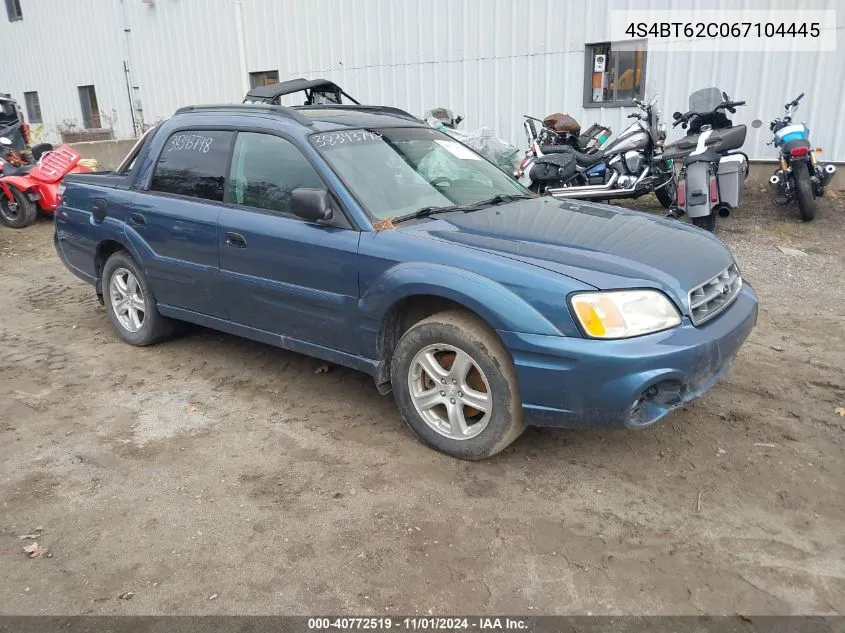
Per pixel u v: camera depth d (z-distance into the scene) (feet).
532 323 10.13
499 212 13.03
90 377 15.53
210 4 49.11
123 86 58.95
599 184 28.22
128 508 10.60
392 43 39.88
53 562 9.43
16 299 22.00
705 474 11.13
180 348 17.17
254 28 46.85
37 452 12.28
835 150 29.01
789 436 12.16
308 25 43.55
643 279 10.27
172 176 15.39
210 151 14.66
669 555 9.29
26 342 17.84
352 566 9.23
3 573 9.22
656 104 29.48
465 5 36.55
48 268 26.23
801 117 29.32
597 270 10.35
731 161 23.18
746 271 21.68
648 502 10.46
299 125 13.43
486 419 11.09
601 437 12.35
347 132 13.69
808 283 20.49
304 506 10.54
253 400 14.23
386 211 12.43
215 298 14.60
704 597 8.54
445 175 14.17
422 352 11.58
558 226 12.28
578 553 9.37
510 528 9.92
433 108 39.29
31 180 33.17
